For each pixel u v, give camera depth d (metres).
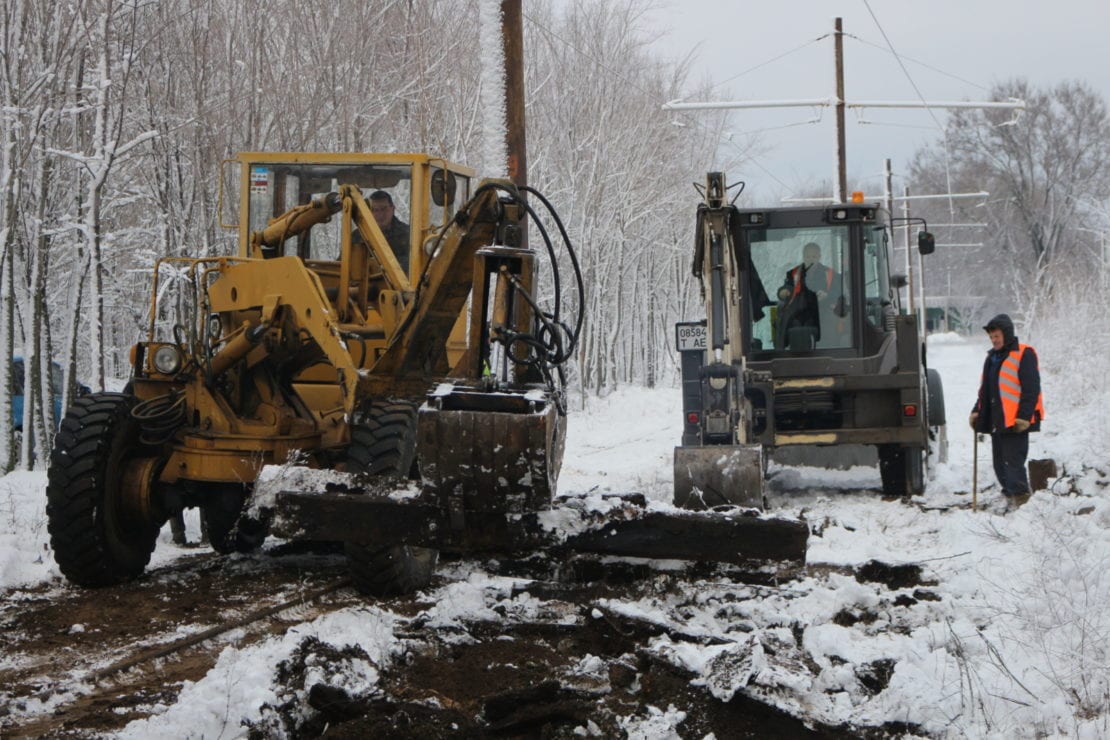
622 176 28.52
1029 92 64.19
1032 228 64.12
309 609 7.27
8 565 8.17
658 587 6.85
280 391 8.54
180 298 16.56
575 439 22.06
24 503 11.00
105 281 22.39
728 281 10.84
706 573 7.00
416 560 7.52
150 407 8.28
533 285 7.12
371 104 18.88
